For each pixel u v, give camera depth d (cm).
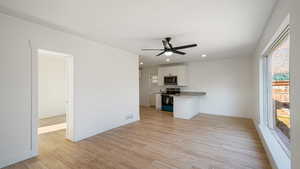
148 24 238
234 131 365
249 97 503
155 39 315
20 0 171
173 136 332
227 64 543
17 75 222
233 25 240
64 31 273
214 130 374
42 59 525
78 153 252
